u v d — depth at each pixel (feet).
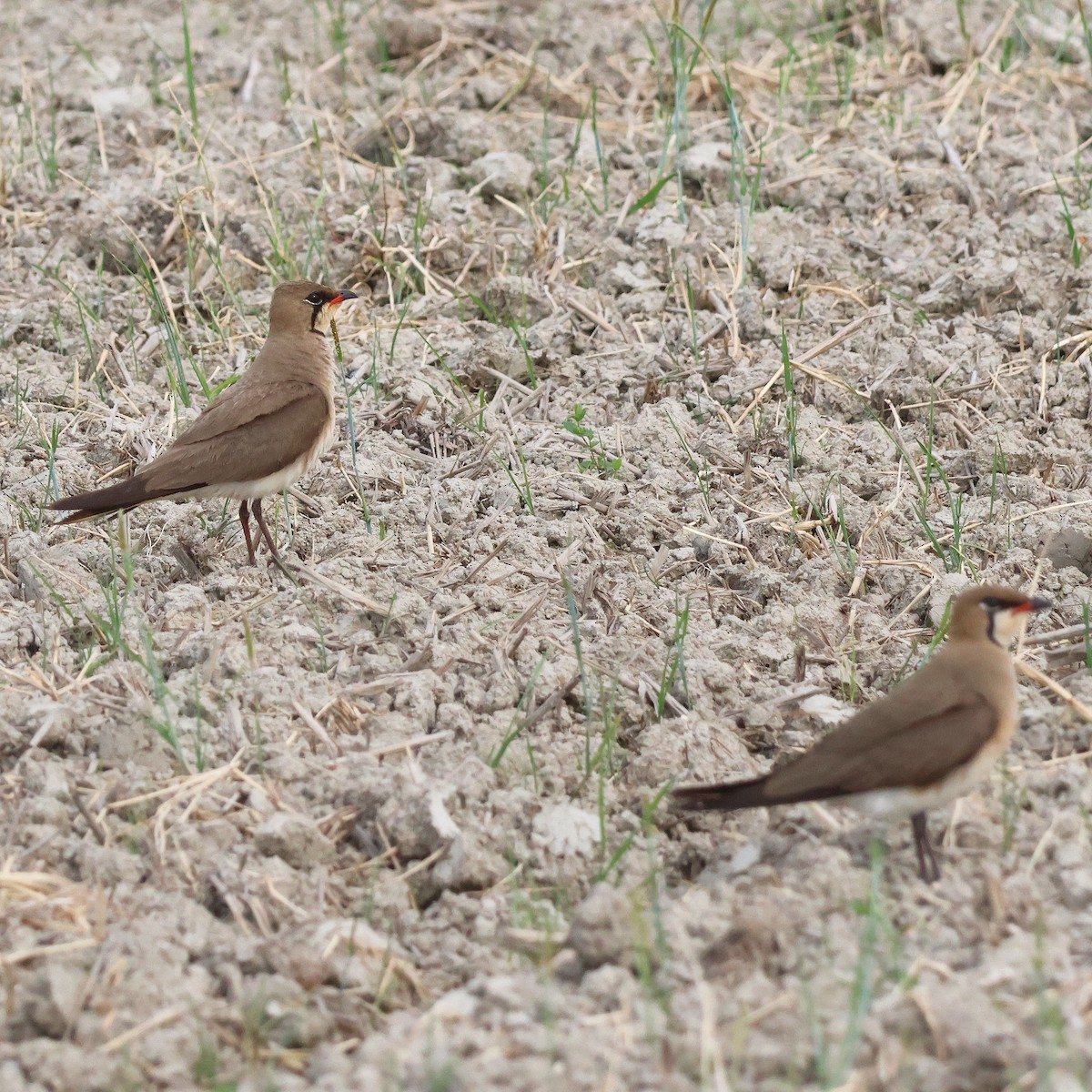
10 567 39.78
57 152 59.36
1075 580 39.78
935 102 61.21
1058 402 46.80
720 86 62.08
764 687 35.94
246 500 39.19
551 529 41.24
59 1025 26.30
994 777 32.12
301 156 59.11
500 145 59.41
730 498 42.98
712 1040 25.08
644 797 32.78
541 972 27.71
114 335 50.65
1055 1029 24.75
